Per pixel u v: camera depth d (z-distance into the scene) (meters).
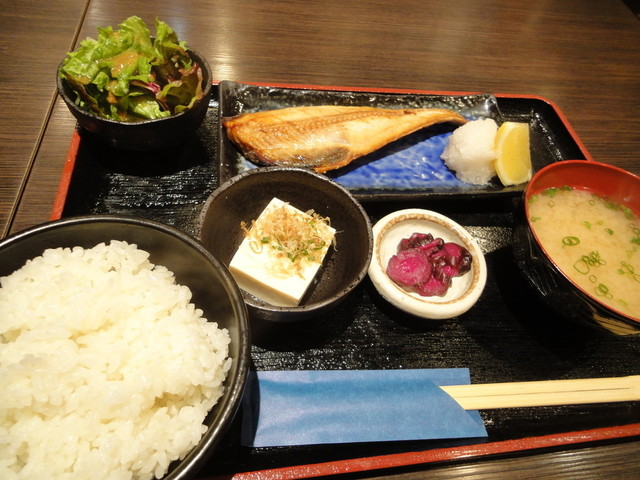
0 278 0.23
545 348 0.33
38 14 0.44
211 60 0.45
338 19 0.53
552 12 0.62
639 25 0.63
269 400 0.27
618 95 0.53
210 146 0.39
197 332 0.24
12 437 0.20
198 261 0.25
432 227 0.36
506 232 0.39
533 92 0.51
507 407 0.29
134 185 0.36
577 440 0.29
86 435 0.21
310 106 0.43
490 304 0.35
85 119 0.32
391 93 0.45
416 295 0.33
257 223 0.33
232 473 0.26
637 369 0.34
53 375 0.21
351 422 0.27
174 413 0.23
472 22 0.57
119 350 0.23
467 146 0.40
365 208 0.39
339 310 0.33
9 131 0.36
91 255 0.25
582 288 0.31
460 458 0.27
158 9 0.47
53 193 0.34
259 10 0.51
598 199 0.38
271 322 0.31
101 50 0.33
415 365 0.31
